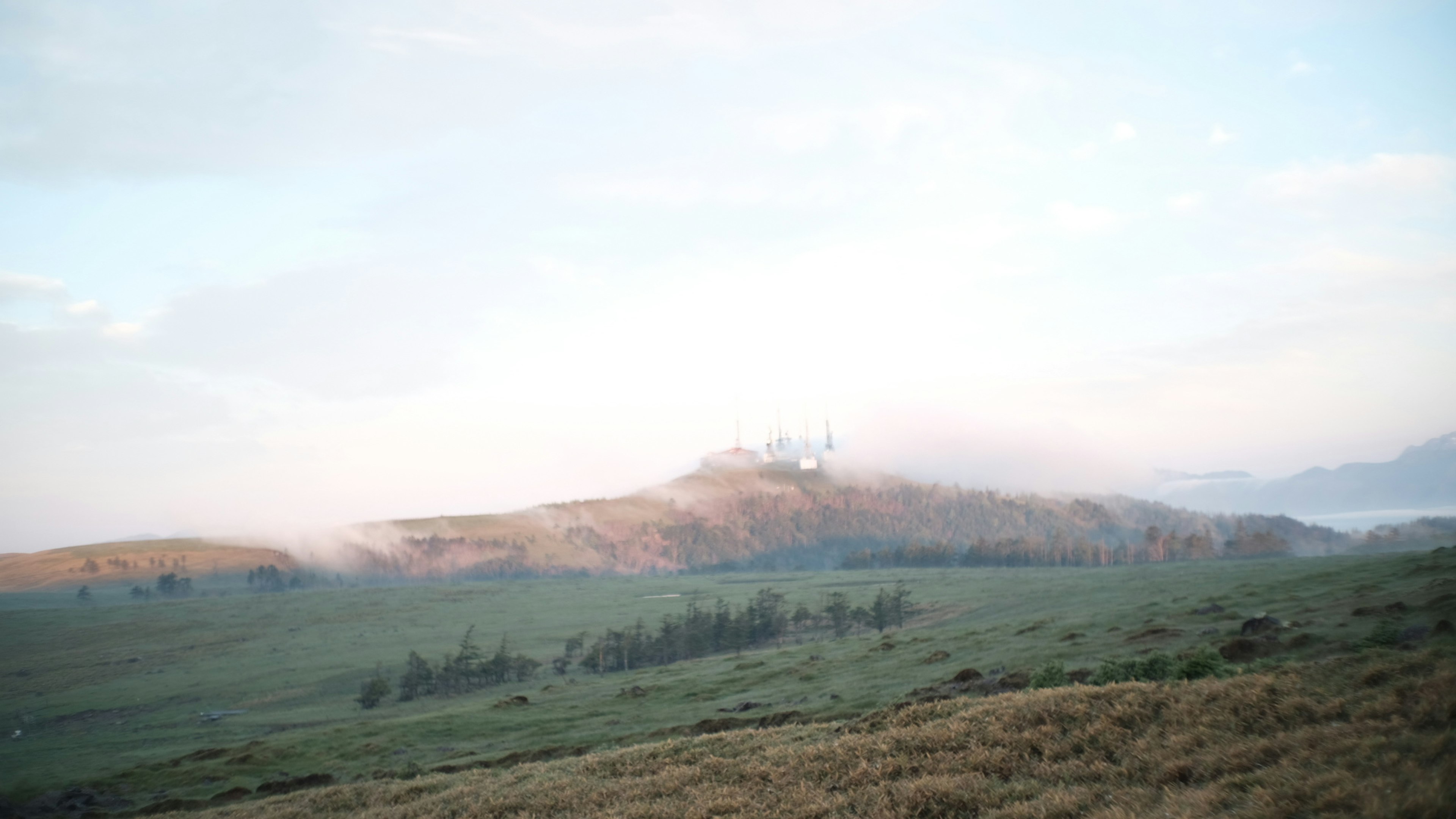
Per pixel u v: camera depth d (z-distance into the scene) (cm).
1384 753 1620
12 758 10356
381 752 6962
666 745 3691
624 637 16462
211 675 17125
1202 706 2216
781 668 8700
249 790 6038
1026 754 2273
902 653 7819
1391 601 4309
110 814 5872
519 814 2858
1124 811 1708
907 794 2130
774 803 2364
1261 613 5234
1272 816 1498
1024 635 6950
